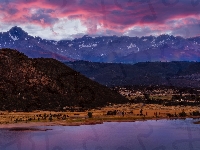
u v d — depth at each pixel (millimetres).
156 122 152500
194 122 151250
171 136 108875
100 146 95375
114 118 164000
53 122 149250
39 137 111188
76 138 108188
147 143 98688
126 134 115062
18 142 102688
